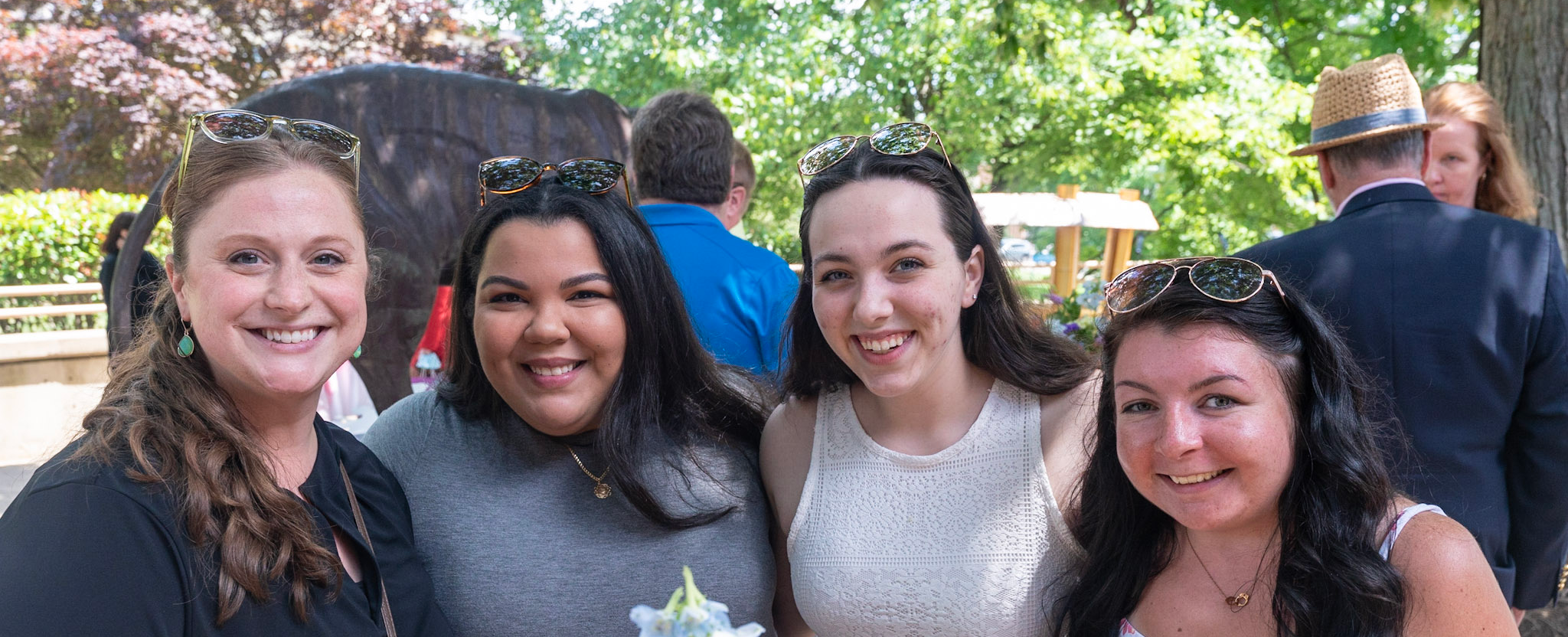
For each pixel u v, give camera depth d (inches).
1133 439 56.7
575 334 66.0
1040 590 66.9
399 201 140.6
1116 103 446.0
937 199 65.2
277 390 52.7
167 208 55.0
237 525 49.8
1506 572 84.4
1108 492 62.9
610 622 67.2
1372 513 54.8
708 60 436.8
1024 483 68.1
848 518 70.3
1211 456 54.3
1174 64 408.2
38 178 374.0
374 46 428.1
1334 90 96.6
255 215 51.7
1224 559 59.3
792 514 74.2
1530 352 82.1
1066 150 469.7
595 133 150.9
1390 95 92.7
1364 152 93.9
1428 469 83.7
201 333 52.2
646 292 68.7
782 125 447.2
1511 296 82.2
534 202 66.7
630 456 67.4
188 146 53.4
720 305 105.1
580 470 70.1
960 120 452.8
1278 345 55.1
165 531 48.3
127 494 48.0
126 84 356.2
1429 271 85.0
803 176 70.1
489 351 66.6
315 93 138.6
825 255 65.4
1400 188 91.4
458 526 68.1
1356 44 473.1
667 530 69.0
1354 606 52.5
